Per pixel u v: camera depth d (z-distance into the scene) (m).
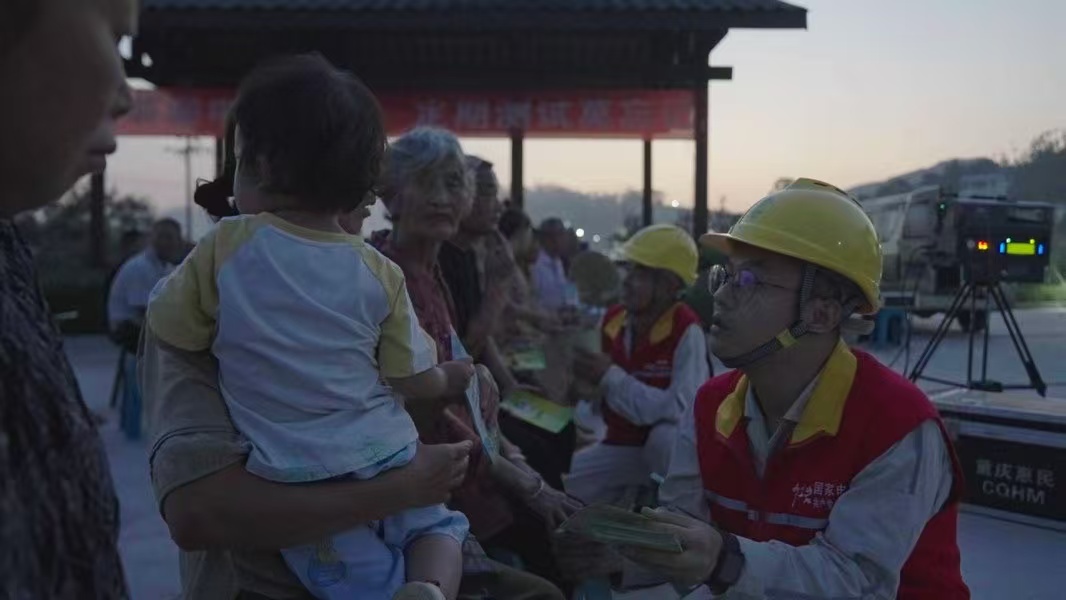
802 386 2.05
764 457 2.12
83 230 23.11
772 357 2.04
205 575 1.70
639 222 16.77
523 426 3.18
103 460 0.91
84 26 0.86
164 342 1.56
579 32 12.26
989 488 5.06
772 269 2.01
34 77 0.84
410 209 2.40
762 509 2.09
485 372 2.47
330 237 1.60
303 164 1.54
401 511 1.63
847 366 2.03
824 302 2.00
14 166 0.87
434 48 13.75
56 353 0.88
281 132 1.53
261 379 1.52
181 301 1.55
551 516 2.56
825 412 2.00
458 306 2.97
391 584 1.65
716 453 2.22
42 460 0.81
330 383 1.53
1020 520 4.93
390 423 1.62
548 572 2.65
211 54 13.69
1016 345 7.77
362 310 1.59
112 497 0.93
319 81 1.56
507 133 13.33
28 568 0.78
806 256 1.96
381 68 13.17
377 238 2.53
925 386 9.38
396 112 13.27
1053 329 14.75
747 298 2.02
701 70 12.81
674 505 2.34
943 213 13.60
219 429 1.54
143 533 4.91
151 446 1.58
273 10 11.82
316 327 1.54
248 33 13.11
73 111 0.87
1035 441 4.86
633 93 12.95
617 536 1.82
